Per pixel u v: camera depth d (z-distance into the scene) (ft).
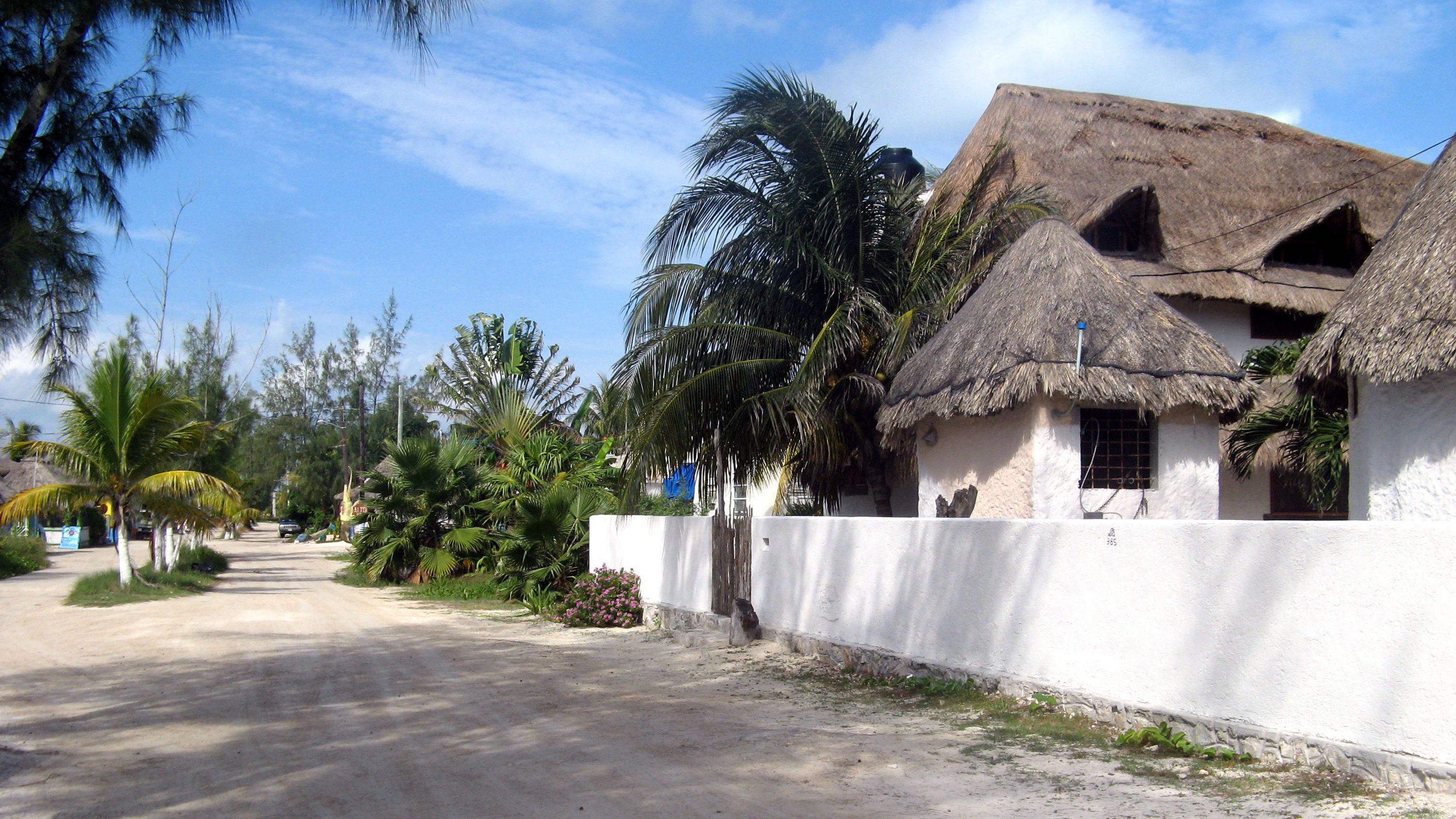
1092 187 53.93
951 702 27.14
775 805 18.24
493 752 23.08
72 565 107.86
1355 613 18.21
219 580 85.87
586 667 37.22
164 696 30.86
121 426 65.10
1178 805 17.19
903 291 50.24
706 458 50.37
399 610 61.98
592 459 75.36
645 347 48.62
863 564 33.71
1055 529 25.38
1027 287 36.70
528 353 99.09
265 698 30.50
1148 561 22.59
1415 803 16.28
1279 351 39.14
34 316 21.39
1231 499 43.75
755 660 36.68
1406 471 27.50
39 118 20.67
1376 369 26.76
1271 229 53.06
